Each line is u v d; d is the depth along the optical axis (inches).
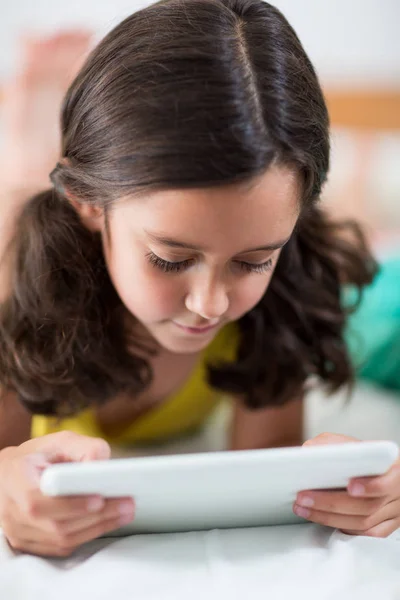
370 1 68.2
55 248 30.8
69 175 27.6
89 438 25.0
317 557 23.6
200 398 43.3
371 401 49.8
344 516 24.6
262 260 25.6
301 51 26.7
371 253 42.6
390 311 52.1
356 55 69.3
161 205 22.8
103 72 25.6
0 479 24.4
